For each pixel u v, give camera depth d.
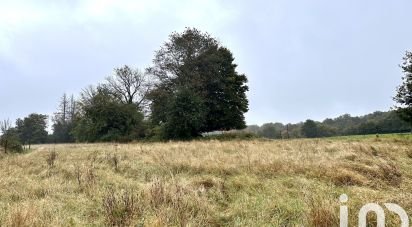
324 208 4.73
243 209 5.73
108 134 37.28
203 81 37.12
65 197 6.76
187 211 5.34
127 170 10.12
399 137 21.12
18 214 4.71
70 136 67.50
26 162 12.56
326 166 8.86
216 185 7.47
